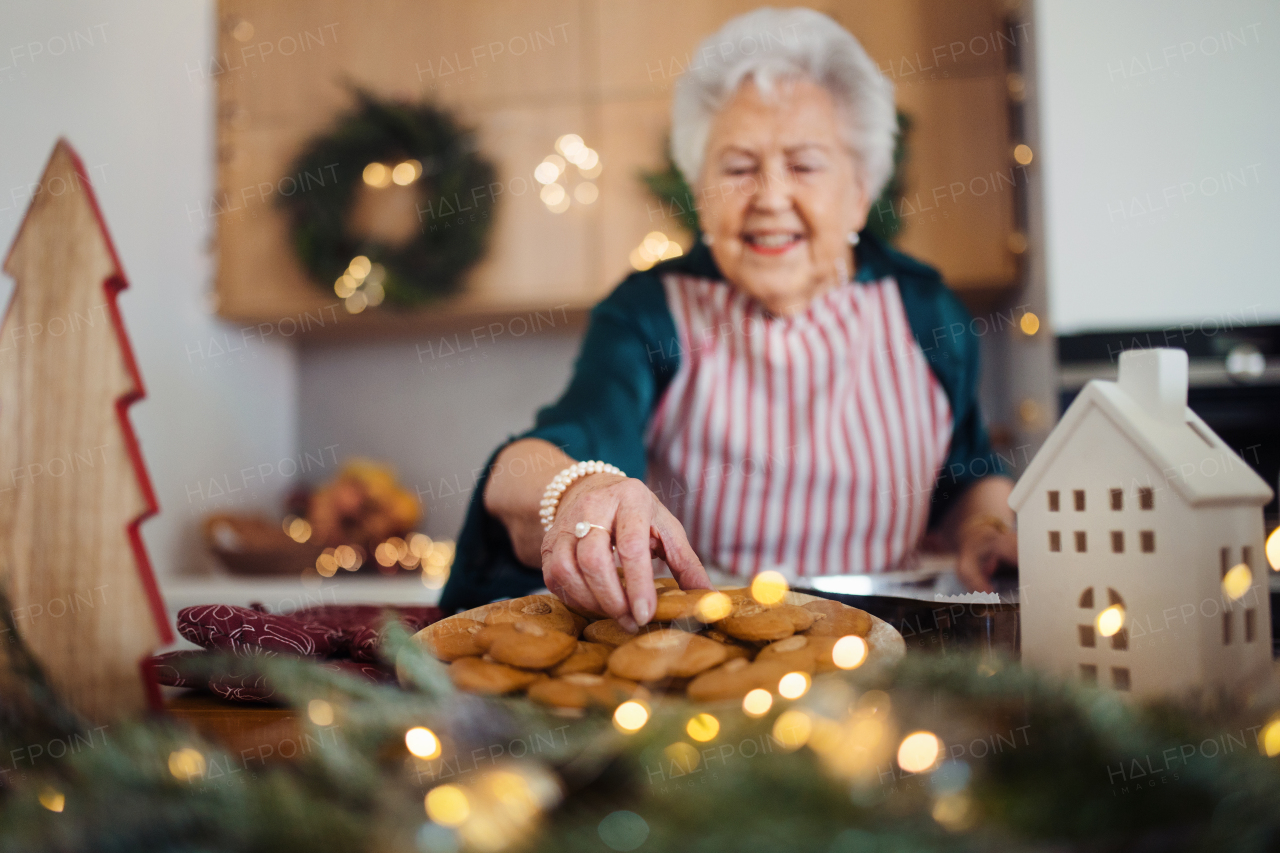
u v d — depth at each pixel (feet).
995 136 6.24
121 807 0.81
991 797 0.86
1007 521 2.74
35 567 1.42
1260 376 5.05
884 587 1.98
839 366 4.14
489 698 1.14
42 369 1.47
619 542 1.69
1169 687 1.32
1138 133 5.33
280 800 0.81
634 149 6.63
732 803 0.76
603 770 0.93
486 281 6.68
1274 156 5.22
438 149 6.65
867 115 4.03
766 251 4.04
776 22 3.99
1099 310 5.32
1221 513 1.34
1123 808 0.83
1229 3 5.25
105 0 5.68
